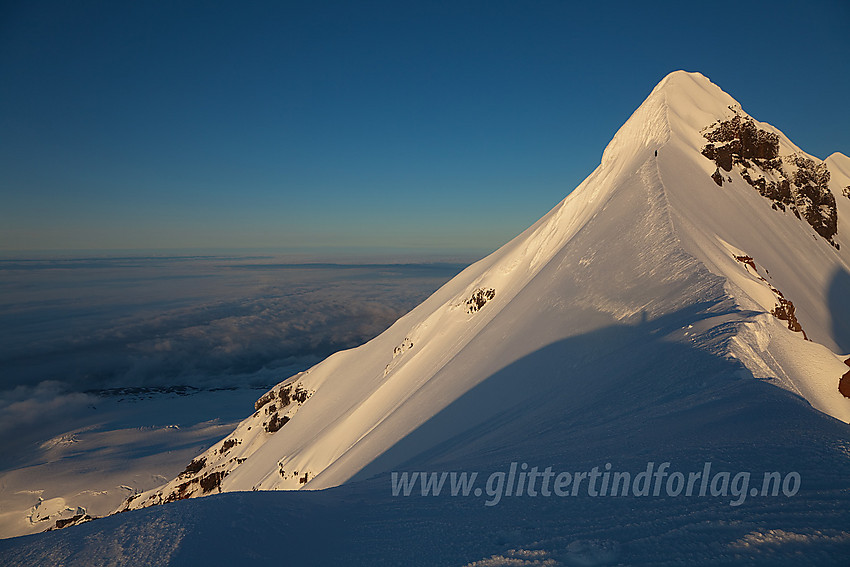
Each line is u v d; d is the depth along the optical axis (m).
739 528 4.62
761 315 15.45
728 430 8.08
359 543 6.19
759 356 13.28
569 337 24.42
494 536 5.56
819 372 14.57
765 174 59.91
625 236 32.75
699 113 60.47
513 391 23.53
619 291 25.69
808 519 4.61
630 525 5.12
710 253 28.25
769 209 54.38
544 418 15.80
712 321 15.90
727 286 18.83
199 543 5.96
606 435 10.37
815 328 37.59
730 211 45.25
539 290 36.09
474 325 50.62
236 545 6.06
